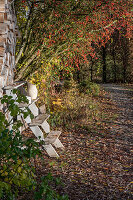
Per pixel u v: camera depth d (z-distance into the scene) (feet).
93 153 20.03
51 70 32.76
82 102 36.73
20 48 29.66
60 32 31.17
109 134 26.40
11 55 22.16
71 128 27.20
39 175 14.64
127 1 31.30
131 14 32.01
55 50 32.12
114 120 33.55
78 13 30.68
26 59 30.35
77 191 13.43
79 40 32.19
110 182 14.80
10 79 20.85
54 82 34.71
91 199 12.68
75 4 29.91
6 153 8.76
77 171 16.17
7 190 8.63
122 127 30.04
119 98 55.01
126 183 14.75
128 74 108.37
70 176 15.31
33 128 17.80
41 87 31.14
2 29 15.71
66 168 16.51
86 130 27.14
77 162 17.79
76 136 24.72
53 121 27.55
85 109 35.12
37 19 30.35
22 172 9.12
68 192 13.23
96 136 25.30
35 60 31.71
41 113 21.21
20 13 31.55
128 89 74.38
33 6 28.73
